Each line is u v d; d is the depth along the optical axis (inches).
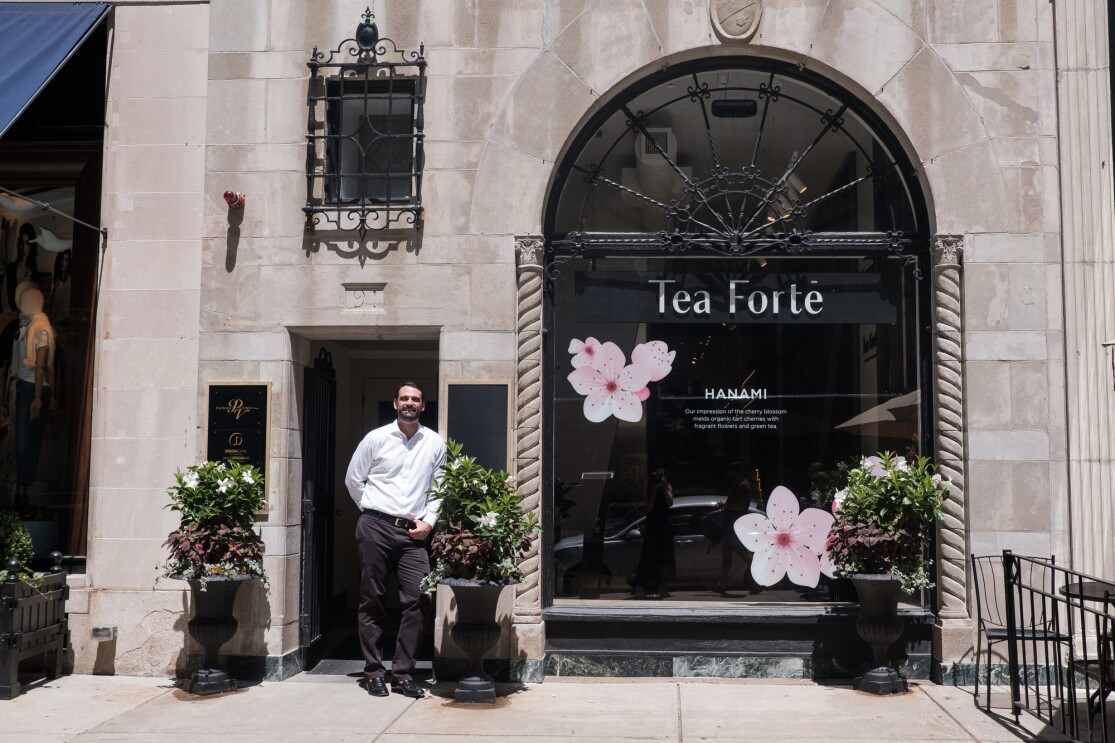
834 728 261.1
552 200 332.2
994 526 308.5
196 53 331.9
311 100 326.0
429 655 347.6
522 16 327.3
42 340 339.0
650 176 334.0
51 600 311.6
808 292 330.3
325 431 361.7
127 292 326.6
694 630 318.7
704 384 329.4
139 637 319.0
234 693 299.0
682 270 332.8
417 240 323.0
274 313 323.6
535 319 320.8
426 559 301.0
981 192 316.5
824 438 326.0
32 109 344.5
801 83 333.4
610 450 328.5
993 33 320.2
